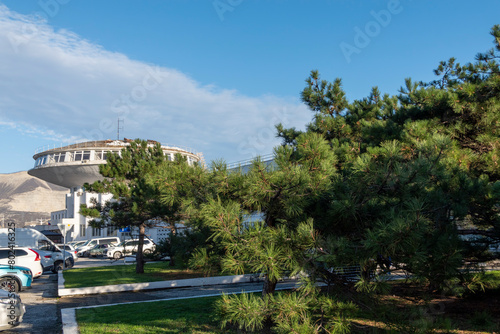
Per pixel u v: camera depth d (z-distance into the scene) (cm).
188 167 656
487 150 841
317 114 1246
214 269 651
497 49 975
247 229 544
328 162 586
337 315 538
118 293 1371
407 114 1020
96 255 3753
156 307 987
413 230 456
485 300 846
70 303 1182
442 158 599
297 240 525
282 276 548
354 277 577
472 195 607
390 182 558
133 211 1672
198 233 944
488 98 864
